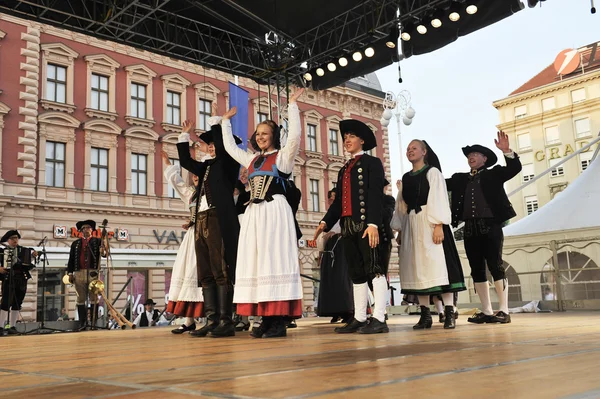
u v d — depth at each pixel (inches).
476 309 324.8
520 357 67.1
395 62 359.6
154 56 855.1
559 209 384.8
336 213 167.5
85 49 783.1
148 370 67.9
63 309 663.8
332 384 49.6
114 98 804.0
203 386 51.6
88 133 768.3
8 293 317.1
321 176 1070.4
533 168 1689.2
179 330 185.6
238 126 418.9
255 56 414.6
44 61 741.9
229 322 151.9
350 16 379.2
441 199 167.5
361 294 156.7
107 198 778.2
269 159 148.6
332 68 384.5
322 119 1091.9
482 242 193.2
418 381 49.3
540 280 367.6
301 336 138.0
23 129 707.4
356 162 162.1
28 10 320.8
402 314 400.5
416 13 338.0
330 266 229.1
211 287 158.4
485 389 43.6
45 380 61.5
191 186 204.2
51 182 736.3
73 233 733.3
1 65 701.3
